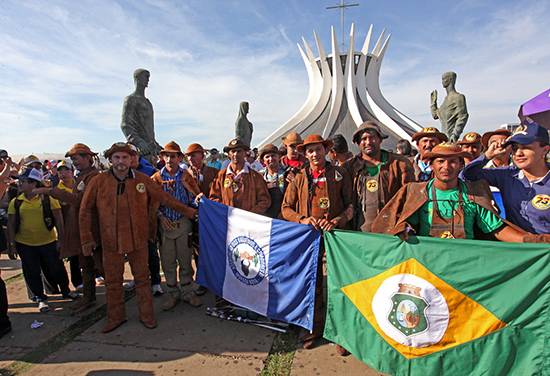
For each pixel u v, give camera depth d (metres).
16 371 3.15
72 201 4.32
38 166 4.70
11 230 4.42
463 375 2.58
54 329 3.95
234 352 3.37
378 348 2.89
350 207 3.49
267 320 3.95
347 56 34.62
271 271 3.73
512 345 2.47
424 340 2.69
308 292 3.47
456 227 2.73
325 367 3.09
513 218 2.89
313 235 3.43
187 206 4.43
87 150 4.69
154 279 4.91
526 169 2.79
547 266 2.38
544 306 2.39
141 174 4.04
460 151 2.62
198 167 5.20
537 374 2.40
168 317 4.17
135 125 8.93
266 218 3.76
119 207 3.81
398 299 2.79
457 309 2.60
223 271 4.19
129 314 4.27
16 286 5.46
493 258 2.51
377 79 36.41
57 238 4.92
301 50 38.22
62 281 4.82
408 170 3.49
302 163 5.36
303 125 34.56
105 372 3.09
